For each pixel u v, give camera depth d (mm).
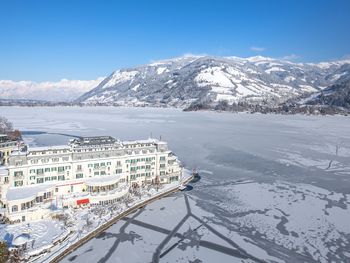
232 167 190250
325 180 166250
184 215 121562
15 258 86125
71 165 131500
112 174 141125
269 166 193125
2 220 110062
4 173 123812
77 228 105688
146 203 131875
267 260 92000
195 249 97625
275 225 114188
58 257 90375
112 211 119500
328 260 92312
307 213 124438
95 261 90500
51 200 121125
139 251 96062
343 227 112812
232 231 109375
